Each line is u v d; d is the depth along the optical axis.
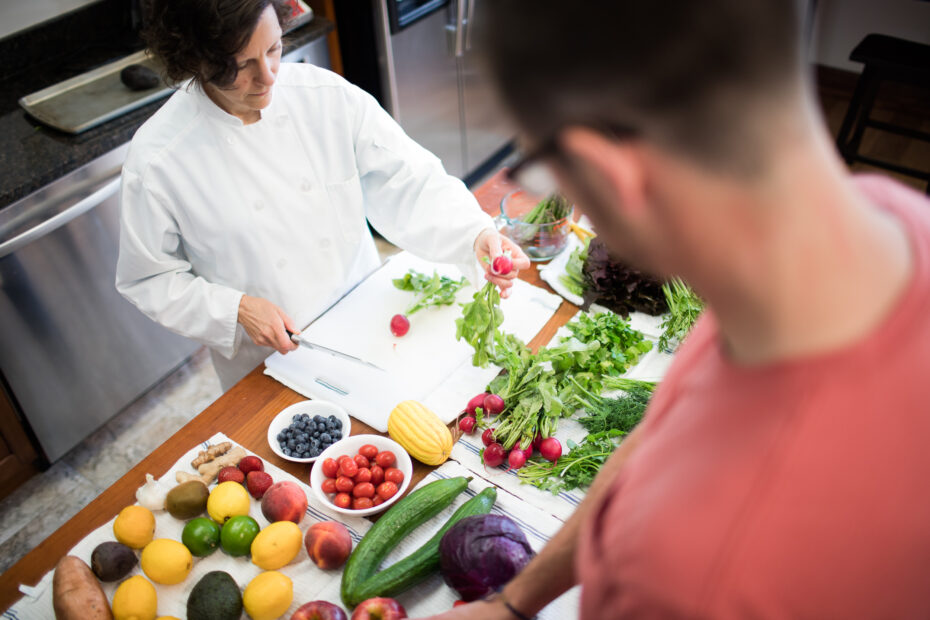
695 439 0.49
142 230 1.52
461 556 1.07
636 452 0.59
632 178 0.42
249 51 1.27
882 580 0.44
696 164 0.40
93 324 2.37
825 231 0.41
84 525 1.27
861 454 0.42
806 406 0.43
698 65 0.37
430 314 1.67
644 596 0.49
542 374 1.41
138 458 2.54
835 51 4.21
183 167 1.50
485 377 1.50
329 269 1.76
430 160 1.74
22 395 2.27
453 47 3.20
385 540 1.16
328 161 1.67
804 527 0.43
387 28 2.84
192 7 1.20
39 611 1.14
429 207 1.69
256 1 1.22
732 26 0.37
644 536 0.49
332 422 1.39
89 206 2.13
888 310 0.42
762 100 0.38
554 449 1.31
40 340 2.24
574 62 0.39
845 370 0.42
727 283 0.44
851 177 0.55
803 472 0.43
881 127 3.18
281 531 1.16
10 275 2.08
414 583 1.12
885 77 3.00
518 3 0.40
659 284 1.57
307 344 1.54
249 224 1.58
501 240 1.57
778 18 0.37
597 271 1.62
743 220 0.41
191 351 2.79
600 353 1.46
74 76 2.47
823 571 0.44
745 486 0.44
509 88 0.42
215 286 1.57
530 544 1.18
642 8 0.37
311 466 1.35
